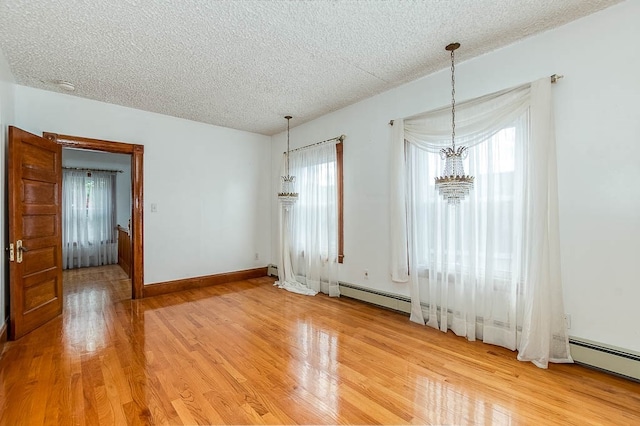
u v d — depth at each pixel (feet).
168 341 9.26
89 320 11.04
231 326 10.53
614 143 7.28
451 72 10.18
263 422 5.73
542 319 7.85
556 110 8.08
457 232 9.77
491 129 9.02
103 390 6.71
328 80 11.10
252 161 18.17
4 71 9.37
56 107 12.09
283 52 9.07
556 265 7.98
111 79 10.87
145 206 14.30
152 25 7.68
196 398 6.45
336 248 14.34
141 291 13.99
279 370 7.60
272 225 18.86
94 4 6.86
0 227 9.09
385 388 6.84
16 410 6.03
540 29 8.13
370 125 12.84
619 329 7.24
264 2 6.86
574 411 6.04
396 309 11.99
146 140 14.34
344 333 9.94
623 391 6.69
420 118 10.93
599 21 7.42
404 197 11.36
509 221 8.75
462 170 8.29
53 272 11.23
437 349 8.80
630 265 7.11
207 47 8.75
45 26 7.69
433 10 7.22
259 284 16.67
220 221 16.84
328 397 6.51
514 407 6.18
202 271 16.17
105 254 23.00
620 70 7.18
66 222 21.35
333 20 7.55
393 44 8.71
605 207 7.42
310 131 15.89
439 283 10.40
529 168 8.33
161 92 12.08
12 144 9.39
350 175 13.70
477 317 9.46
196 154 15.94
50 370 7.54
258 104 13.50
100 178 22.95
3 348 8.70
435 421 5.78
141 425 5.63
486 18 7.58
